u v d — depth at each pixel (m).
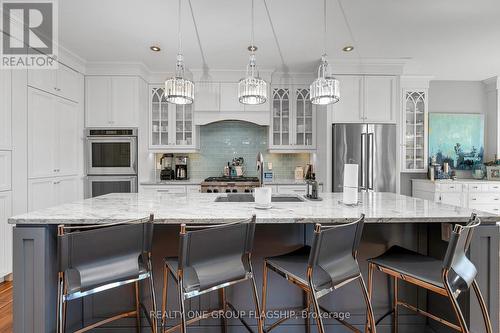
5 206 2.58
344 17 2.62
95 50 3.39
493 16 2.61
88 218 1.51
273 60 3.73
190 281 1.32
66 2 2.36
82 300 1.80
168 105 4.23
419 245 1.93
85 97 3.82
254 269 1.85
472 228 1.35
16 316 1.49
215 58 3.66
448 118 4.54
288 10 2.50
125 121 3.85
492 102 4.49
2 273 2.54
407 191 4.55
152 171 4.41
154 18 2.64
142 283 1.84
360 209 1.77
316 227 1.28
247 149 4.60
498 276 1.61
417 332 1.90
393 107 3.77
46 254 1.51
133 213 1.64
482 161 4.54
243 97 2.21
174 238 1.83
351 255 1.46
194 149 4.23
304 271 1.49
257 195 1.80
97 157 3.85
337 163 3.73
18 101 2.71
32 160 2.89
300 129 4.31
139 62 3.78
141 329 1.82
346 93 3.77
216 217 1.54
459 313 1.27
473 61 3.75
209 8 2.46
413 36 3.03
